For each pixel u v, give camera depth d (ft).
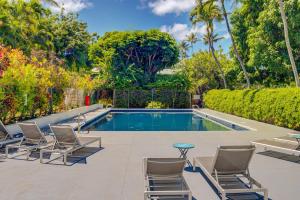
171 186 17.02
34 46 101.19
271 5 69.15
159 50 120.67
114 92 101.19
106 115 80.64
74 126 47.03
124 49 117.70
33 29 101.96
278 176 20.93
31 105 46.70
